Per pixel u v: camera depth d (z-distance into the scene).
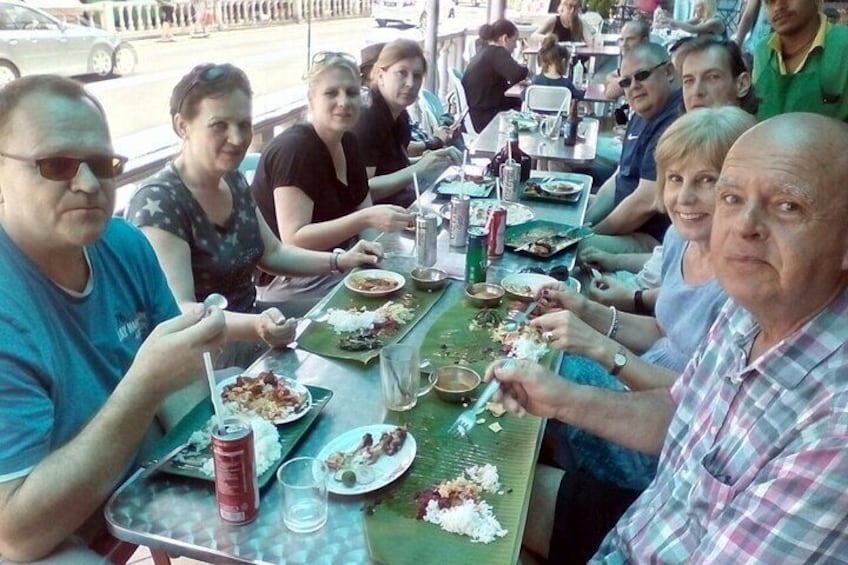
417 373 1.46
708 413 1.20
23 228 1.25
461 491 1.19
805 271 0.97
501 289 2.02
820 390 0.98
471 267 2.06
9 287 1.20
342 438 1.33
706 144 1.77
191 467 1.22
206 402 1.42
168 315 1.64
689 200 1.82
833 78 3.28
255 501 1.12
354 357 1.63
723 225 1.04
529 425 1.41
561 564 1.51
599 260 2.94
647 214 3.22
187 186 2.06
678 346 1.89
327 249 2.64
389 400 1.43
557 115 4.81
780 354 1.03
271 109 3.88
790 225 0.96
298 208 2.67
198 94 1.97
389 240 2.50
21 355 1.16
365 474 1.22
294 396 1.43
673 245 2.10
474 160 4.19
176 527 1.10
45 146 1.18
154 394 1.19
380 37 5.40
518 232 2.57
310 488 1.11
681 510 1.20
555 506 1.52
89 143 1.22
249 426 1.12
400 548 1.06
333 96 2.67
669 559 1.18
